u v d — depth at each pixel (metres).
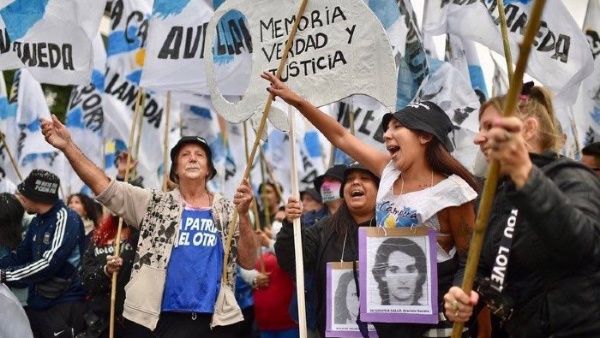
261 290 13.73
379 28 8.28
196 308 9.59
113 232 11.05
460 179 7.43
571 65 10.91
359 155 8.09
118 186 9.72
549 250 5.29
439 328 7.50
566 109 13.24
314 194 14.43
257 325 13.99
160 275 9.64
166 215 9.84
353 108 12.82
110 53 15.06
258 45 9.11
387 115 7.82
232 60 10.32
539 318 5.50
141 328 9.69
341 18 8.50
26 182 11.75
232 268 9.94
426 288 7.38
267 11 9.04
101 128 16.88
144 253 9.73
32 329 11.80
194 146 10.18
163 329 9.64
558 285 5.39
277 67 8.97
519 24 11.12
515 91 4.76
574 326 5.33
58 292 11.66
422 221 7.43
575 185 5.37
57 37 12.05
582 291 5.31
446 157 7.53
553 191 4.88
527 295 5.56
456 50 13.24
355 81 8.40
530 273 5.54
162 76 11.59
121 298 10.66
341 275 8.48
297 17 8.58
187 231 9.82
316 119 8.12
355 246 8.97
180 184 10.17
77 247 11.91
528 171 4.85
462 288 5.34
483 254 5.91
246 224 9.84
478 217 5.17
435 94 12.96
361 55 8.38
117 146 16.62
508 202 5.75
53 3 12.04
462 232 7.34
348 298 8.41
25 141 16.94
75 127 16.92
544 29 10.96
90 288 10.81
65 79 12.06
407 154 7.53
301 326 8.21
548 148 5.80
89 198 15.30
